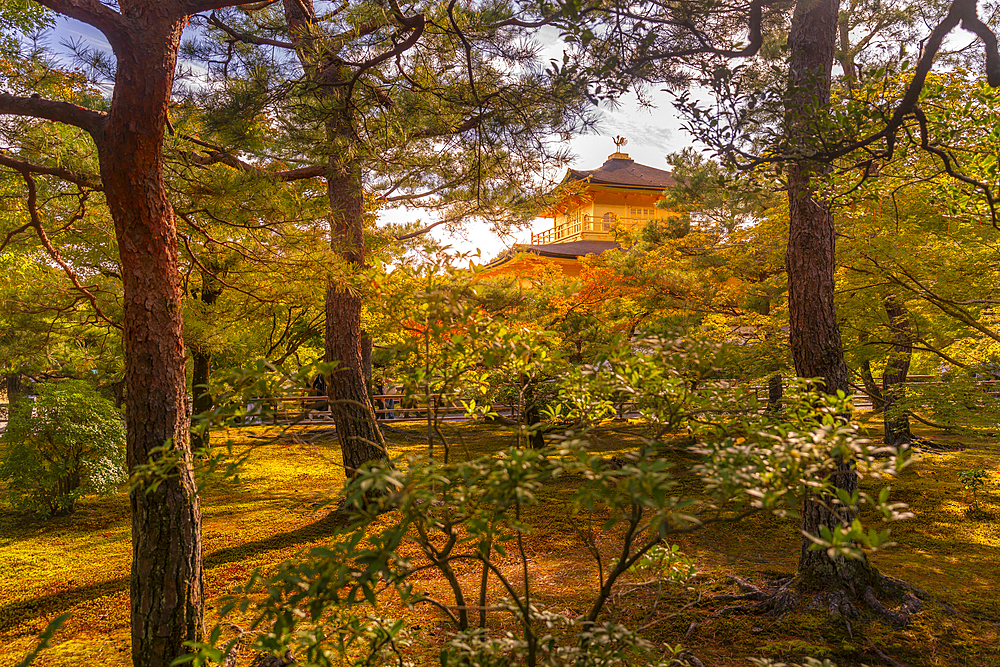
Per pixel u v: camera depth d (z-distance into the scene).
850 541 1.68
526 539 7.61
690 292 13.52
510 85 5.50
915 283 6.76
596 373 2.65
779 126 3.44
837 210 4.93
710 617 5.12
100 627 5.36
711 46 3.39
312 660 2.46
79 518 9.19
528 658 2.47
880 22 8.06
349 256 8.87
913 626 4.95
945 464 12.41
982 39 3.28
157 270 4.07
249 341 14.12
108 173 4.00
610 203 28.78
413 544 7.38
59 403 8.93
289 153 7.04
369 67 5.90
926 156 4.93
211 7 4.29
